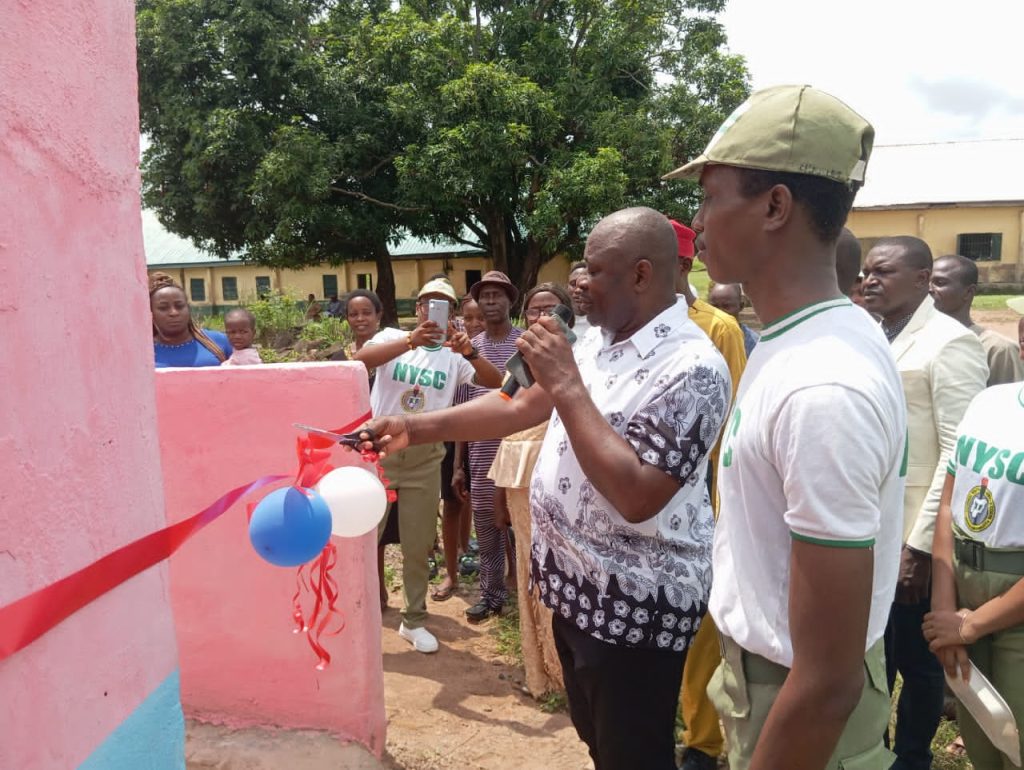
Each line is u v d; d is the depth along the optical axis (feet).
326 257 67.21
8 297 3.61
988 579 6.68
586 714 7.00
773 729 3.95
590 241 6.55
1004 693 6.57
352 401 8.49
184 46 56.03
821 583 3.75
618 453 5.51
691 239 10.34
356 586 8.81
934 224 71.20
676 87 56.18
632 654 6.29
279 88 57.62
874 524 3.79
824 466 3.75
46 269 3.88
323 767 8.55
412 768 9.36
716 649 8.92
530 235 61.36
